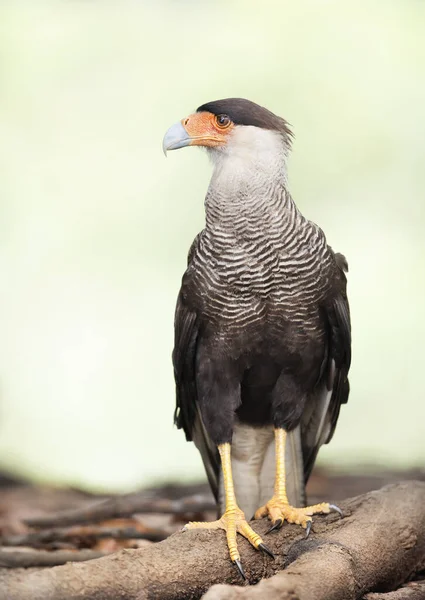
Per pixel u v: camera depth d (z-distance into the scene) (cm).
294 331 617
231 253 605
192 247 645
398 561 537
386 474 967
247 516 662
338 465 1061
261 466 662
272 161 612
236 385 628
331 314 630
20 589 420
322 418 666
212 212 610
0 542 659
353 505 569
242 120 617
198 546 517
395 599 499
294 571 463
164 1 1819
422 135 1697
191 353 642
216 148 623
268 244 602
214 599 413
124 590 453
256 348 619
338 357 648
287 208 608
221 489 664
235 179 606
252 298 609
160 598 471
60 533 670
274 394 633
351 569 489
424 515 560
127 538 676
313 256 611
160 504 744
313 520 562
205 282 614
